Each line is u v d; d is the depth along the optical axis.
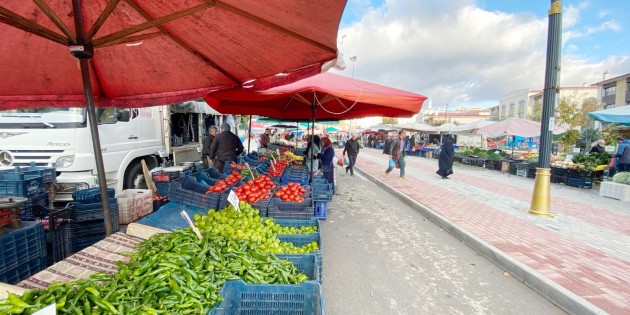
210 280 2.29
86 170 6.73
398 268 4.86
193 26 3.04
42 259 3.65
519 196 10.62
